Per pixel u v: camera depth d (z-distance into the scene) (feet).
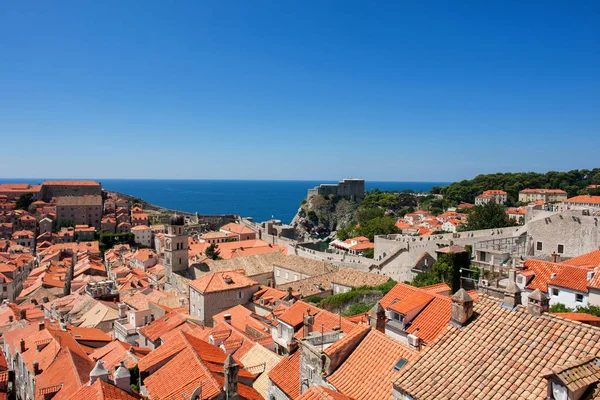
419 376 63.57
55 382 133.49
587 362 52.44
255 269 349.20
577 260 176.76
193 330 170.30
